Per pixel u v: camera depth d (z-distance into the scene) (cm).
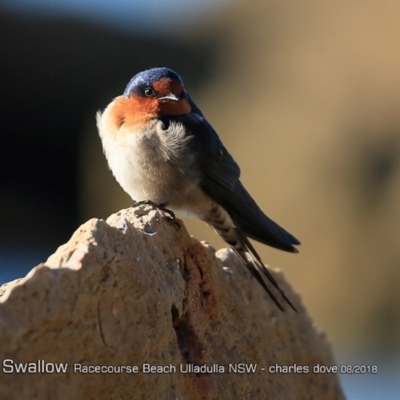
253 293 539
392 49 2095
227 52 2567
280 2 2492
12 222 2427
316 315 1756
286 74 2280
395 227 1788
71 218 2475
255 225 627
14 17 2558
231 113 2241
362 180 1905
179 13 2745
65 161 2544
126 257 365
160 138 599
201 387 426
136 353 362
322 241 1838
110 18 2662
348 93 2095
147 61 2661
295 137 2050
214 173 618
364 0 2180
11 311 317
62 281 332
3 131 2552
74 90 2567
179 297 422
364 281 1750
